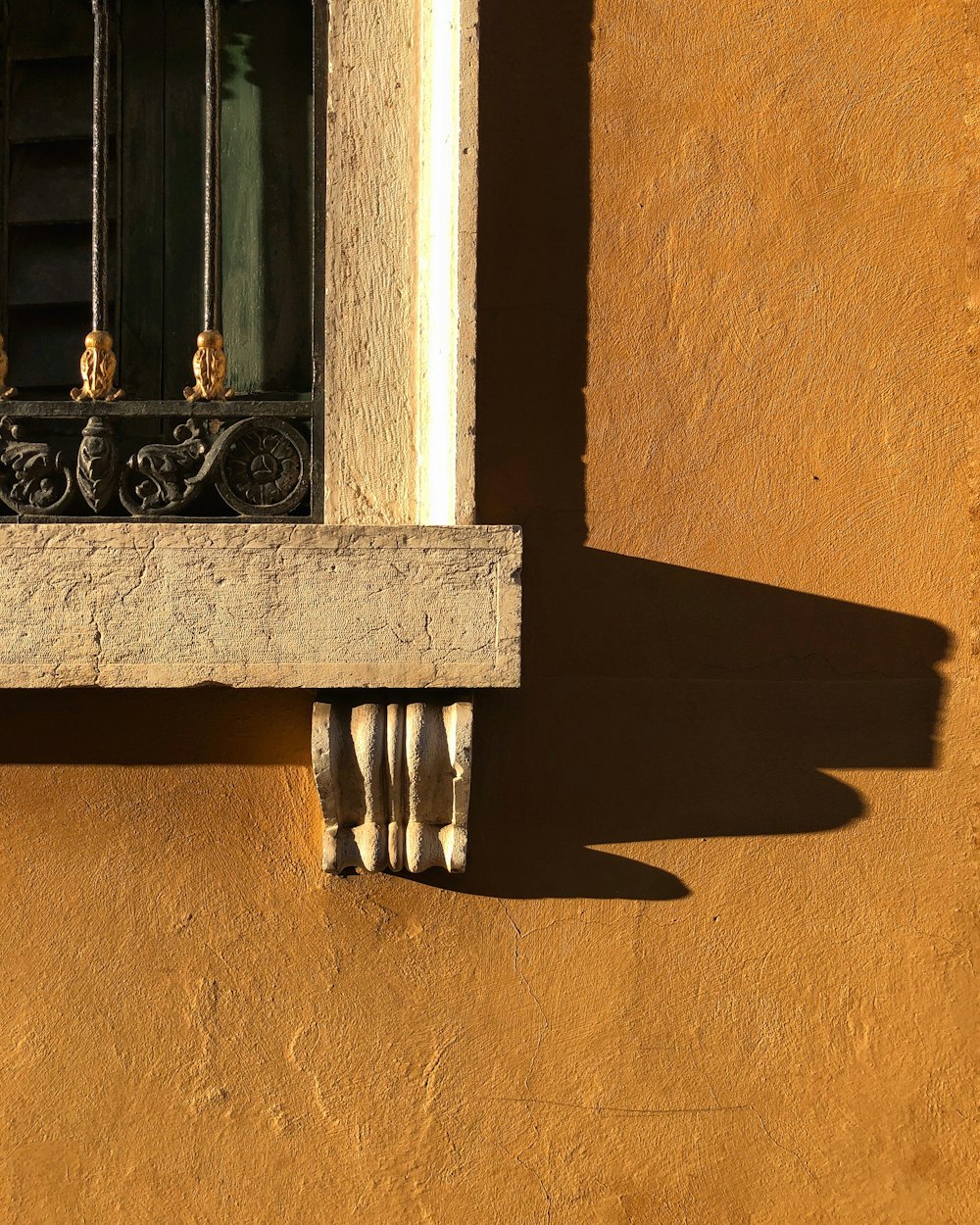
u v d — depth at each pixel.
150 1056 1.91
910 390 2.01
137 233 2.19
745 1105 1.92
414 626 1.79
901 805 1.98
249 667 1.79
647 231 2.00
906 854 1.97
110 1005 1.92
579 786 1.96
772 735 1.98
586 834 1.95
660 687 1.97
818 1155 1.91
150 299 2.19
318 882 1.94
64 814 1.96
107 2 2.11
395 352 2.07
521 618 1.89
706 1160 1.91
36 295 2.16
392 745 1.79
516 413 1.97
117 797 1.96
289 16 2.21
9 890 1.95
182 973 1.93
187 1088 1.91
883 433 2.01
